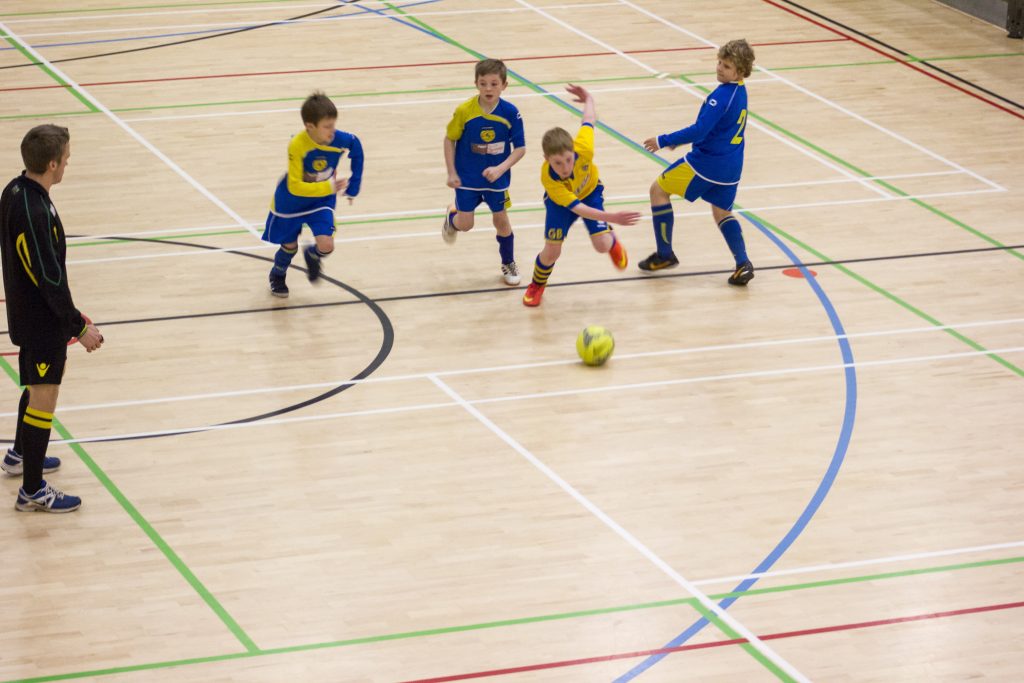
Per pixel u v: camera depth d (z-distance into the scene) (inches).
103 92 1322.6
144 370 831.1
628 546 671.1
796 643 598.9
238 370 836.0
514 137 923.4
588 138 892.6
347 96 1333.7
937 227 1082.7
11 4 1628.9
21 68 1385.3
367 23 1592.0
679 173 952.9
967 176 1186.6
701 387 833.5
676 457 754.8
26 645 584.4
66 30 1526.8
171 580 634.8
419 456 748.6
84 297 920.3
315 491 712.4
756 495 719.7
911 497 720.3
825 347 888.3
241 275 965.8
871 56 1513.3
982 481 737.6
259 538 669.9
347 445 757.3
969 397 829.2
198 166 1149.7
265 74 1392.7
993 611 626.5
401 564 652.7
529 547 668.7
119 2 1654.8
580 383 834.8
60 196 1077.1
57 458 727.7
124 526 676.7
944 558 668.1
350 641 593.3
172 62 1422.2
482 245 1034.1
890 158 1221.1
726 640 600.4
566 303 943.7
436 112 1299.2
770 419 797.9
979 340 902.4
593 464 745.6
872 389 836.0
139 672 568.1
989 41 1584.6
